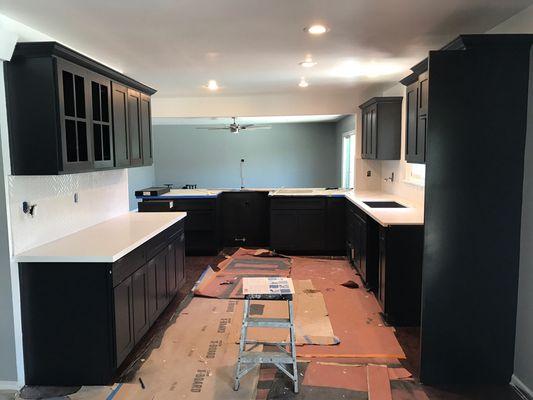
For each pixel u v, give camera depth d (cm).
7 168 260
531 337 258
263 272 525
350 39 335
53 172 265
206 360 303
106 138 340
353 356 309
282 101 660
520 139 262
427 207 267
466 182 265
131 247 291
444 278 271
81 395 262
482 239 268
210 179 1151
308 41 341
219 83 543
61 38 323
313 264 563
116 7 255
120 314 278
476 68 259
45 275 267
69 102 286
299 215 612
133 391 264
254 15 275
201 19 281
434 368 276
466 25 300
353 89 605
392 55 392
